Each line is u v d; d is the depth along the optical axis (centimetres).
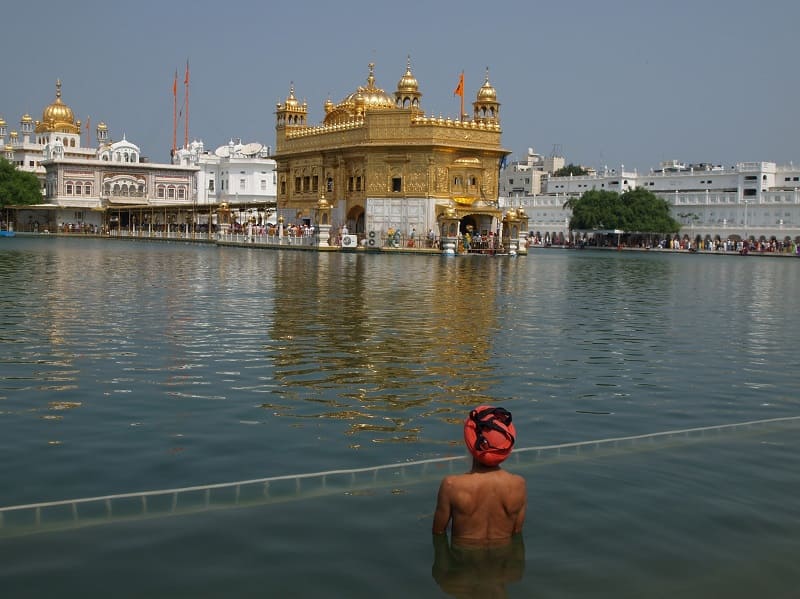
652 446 786
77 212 10500
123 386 1034
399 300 2186
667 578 509
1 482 666
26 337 1419
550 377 1143
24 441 782
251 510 606
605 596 486
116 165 10744
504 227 6462
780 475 704
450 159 6525
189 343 1380
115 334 1471
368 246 6350
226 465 715
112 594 482
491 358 1287
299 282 2783
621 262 5647
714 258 7375
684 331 1706
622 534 573
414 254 6000
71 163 10462
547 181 12219
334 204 7062
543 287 2873
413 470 696
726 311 2162
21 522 580
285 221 7794
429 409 930
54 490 650
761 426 870
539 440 808
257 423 858
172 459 730
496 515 548
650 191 10625
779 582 507
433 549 543
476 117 6856
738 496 651
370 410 920
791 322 1909
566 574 511
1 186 9806
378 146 6500
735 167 10169
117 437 799
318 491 645
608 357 1333
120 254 4900
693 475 700
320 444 780
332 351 1317
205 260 4303
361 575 506
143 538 558
